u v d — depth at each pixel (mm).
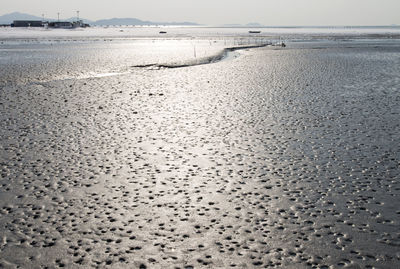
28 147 10203
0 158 9344
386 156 9266
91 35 125562
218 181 7867
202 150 9883
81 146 10289
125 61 37156
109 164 8914
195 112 14320
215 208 6656
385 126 12000
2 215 6484
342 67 29484
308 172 8320
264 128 11953
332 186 7566
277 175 8172
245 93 18188
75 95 17891
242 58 40312
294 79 22828
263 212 6496
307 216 6340
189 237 5715
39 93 18328
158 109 14875
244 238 5672
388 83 21016
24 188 7594
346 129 11719
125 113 14242
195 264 5039
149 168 8633
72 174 8312
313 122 12594
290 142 10484
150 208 6676
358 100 16172
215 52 50281
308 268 4938
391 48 55562
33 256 5266
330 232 5824
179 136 11180
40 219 6332
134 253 5309
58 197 7168
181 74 26250
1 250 5422
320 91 18469
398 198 7004
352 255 5219
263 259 5137
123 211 6574
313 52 48438
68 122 12898
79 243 5586
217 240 5625
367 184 7648
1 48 55594
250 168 8586
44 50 52000
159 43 78688
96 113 14242
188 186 7621
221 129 11906
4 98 17047
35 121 13023
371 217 6289
